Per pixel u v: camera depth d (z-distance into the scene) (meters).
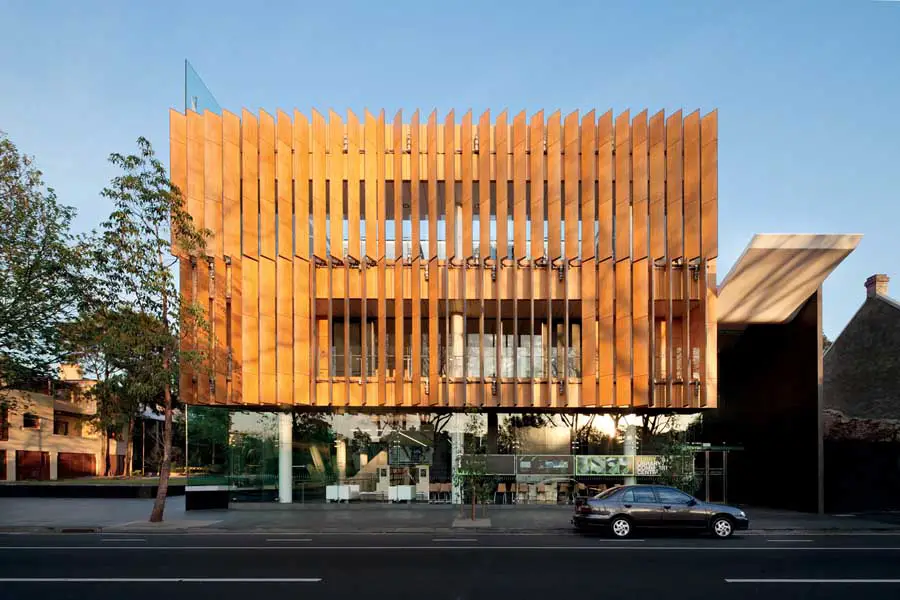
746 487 26.91
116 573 11.60
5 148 21.02
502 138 24.22
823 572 11.59
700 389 22.88
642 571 11.63
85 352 22.12
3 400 27.69
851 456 23.72
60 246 20.20
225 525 19.53
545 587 10.23
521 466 25.12
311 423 25.45
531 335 23.44
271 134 24.05
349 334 23.77
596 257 23.69
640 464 25.05
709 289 23.05
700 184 23.47
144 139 18.83
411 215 24.08
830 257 21.95
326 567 12.09
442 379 23.64
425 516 21.81
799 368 24.17
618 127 23.97
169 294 19.39
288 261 23.61
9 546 15.45
